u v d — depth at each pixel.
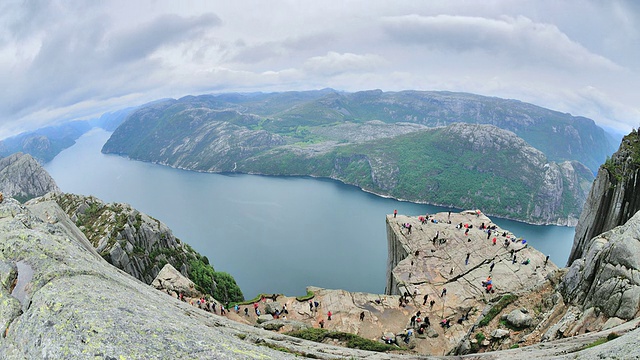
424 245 75.44
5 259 16.80
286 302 59.25
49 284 15.12
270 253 198.88
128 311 14.54
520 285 60.72
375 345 42.38
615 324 32.59
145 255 84.25
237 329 29.00
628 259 35.62
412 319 52.62
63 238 21.53
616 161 80.94
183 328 14.95
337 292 61.66
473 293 59.50
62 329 12.59
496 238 76.31
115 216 88.50
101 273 18.47
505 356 29.12
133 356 11.84
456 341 48.78
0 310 14.27
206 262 110.25
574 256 88.00
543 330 40.19
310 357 24.81
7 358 12.68
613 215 77.19
